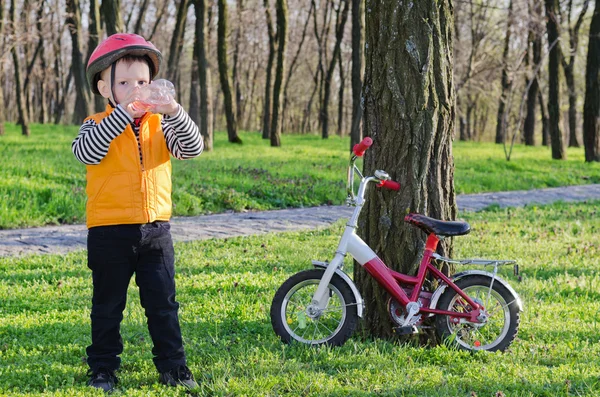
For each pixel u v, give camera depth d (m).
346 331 4.62
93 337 3.96
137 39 3.80
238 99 48.97
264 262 7.94
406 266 4.80
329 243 9.58
